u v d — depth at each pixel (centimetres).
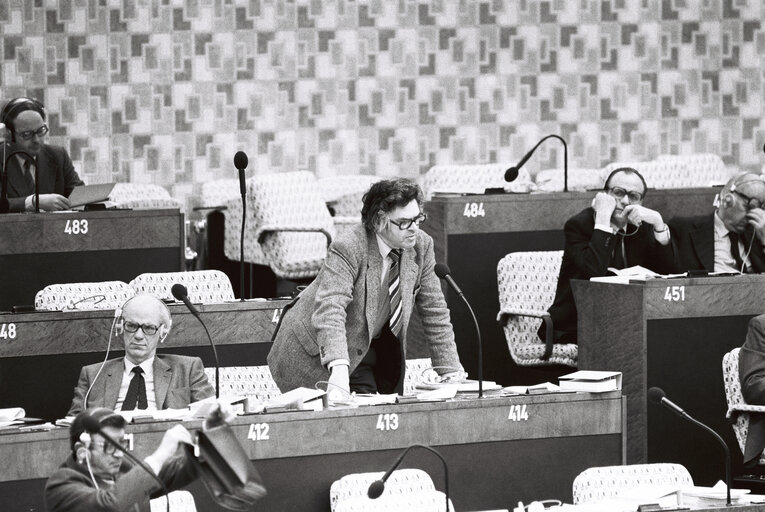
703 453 1465
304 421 1141
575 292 1538
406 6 2497
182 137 2427
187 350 1466
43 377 1420
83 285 1481
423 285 1277
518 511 1032
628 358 1462
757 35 2620
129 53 2403
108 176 2406
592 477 1101
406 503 1019
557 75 2558
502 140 2541
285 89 2459
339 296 1220
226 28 2434
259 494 827
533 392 1223
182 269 1742
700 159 2330
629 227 1684
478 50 2525
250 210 2077
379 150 2495
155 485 867
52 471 1075
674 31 2597
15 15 2372
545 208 1831
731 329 1471
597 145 2575
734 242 1670
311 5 2461
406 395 1203
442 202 1802
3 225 1675
